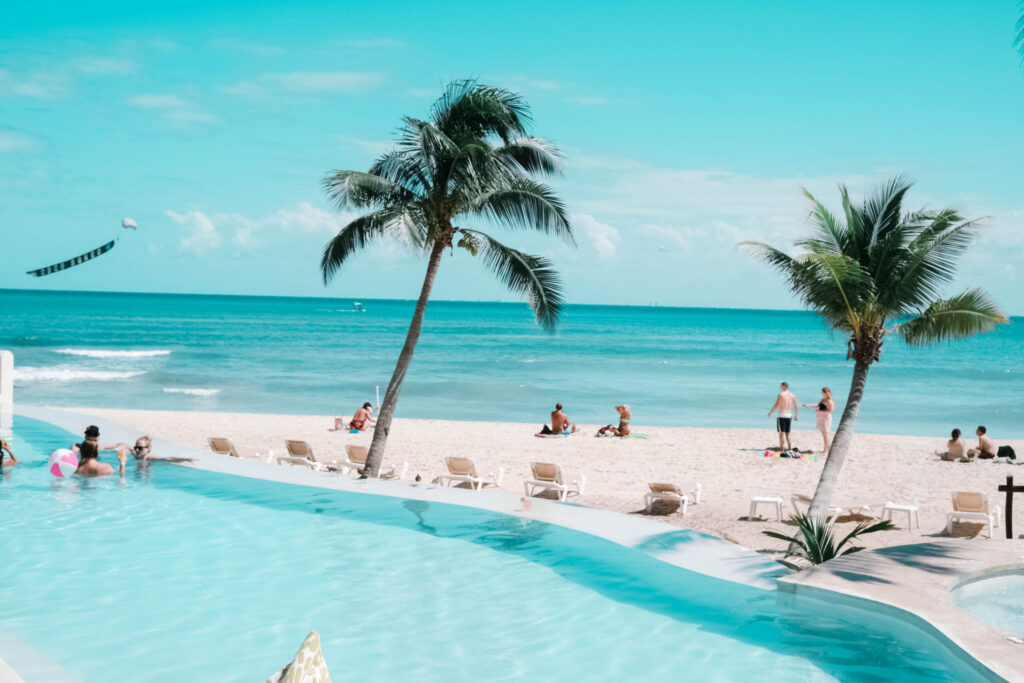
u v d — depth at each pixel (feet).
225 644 23.88
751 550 34.68
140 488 45.16
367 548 34.30
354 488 44.93
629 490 51.72
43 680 20.98
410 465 60.85
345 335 308.81
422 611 26.99
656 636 24.93
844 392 149.59
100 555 32.71
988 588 29.01
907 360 268.82
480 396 132.87
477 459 63.77
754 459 65.51
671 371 188.96
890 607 25.77
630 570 31.50
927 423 111.24
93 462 48.26
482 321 477.77
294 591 28.81
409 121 49.62
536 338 326.65
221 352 214.48
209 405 114.42
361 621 26.00
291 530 37.01
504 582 30.12
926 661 22.89
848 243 40.52
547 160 53.67
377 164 53.98
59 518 38.47
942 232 38.01
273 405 115.96
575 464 62.23
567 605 27.68
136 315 436.35
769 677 21.97
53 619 25.55
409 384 148.25
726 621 26.14
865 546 36.65
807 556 32.91
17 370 155.12
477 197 50.62
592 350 262.26
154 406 111.34
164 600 27.58
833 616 26.45
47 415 69.67
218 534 36.17
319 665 12.92
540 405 122.93
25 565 31.19
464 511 40.60
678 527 37.45
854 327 38.91
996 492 51.19
